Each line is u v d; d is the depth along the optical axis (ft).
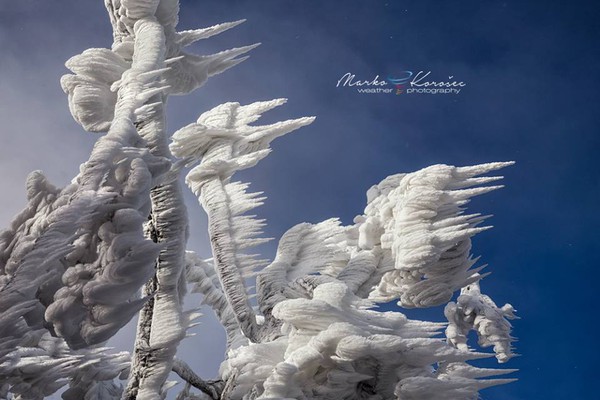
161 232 22.02
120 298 14.93
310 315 23.38
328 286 24.91
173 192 22.06
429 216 29.76
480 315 35.70
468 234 28.89
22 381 20.30
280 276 29.68
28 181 15.65
